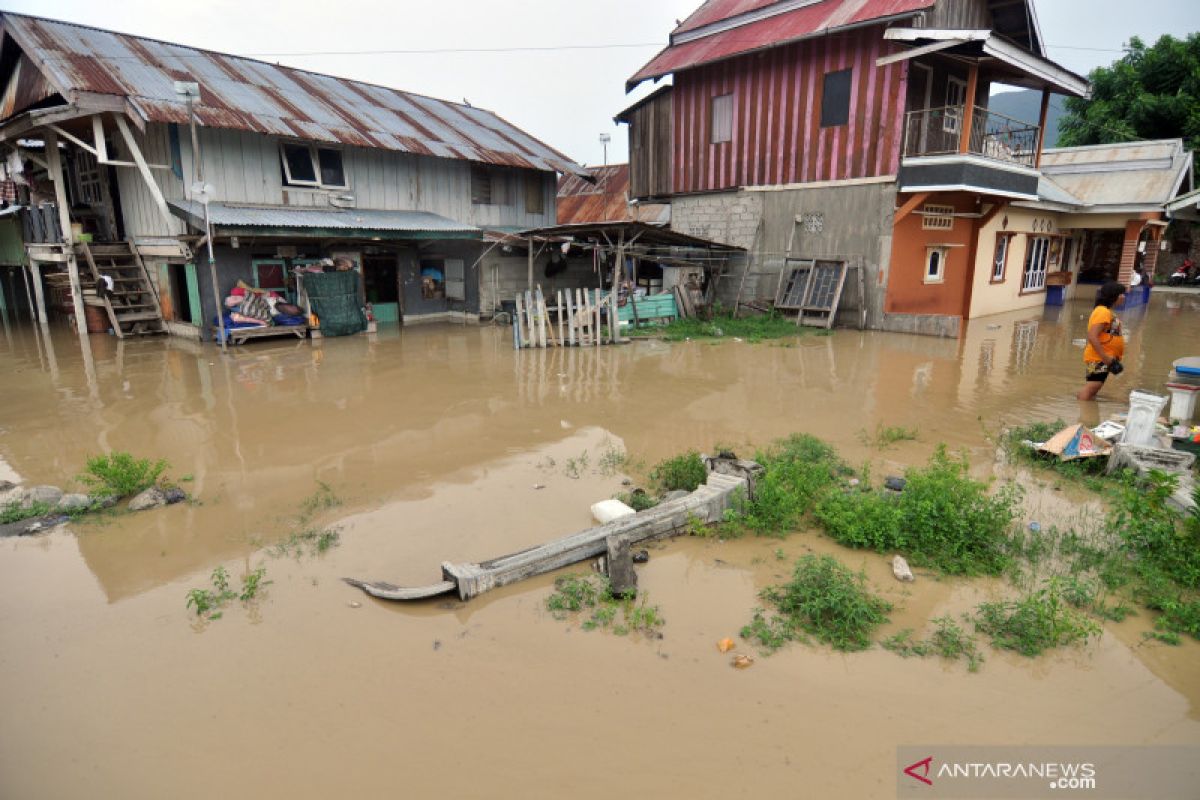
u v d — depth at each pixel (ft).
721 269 65.62
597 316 49.83
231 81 56.59
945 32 46.85
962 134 50.16
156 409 32.48
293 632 14.75
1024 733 11.82
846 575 15.71
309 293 53.88
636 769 10.96
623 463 24.85
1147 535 17.20
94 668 13.61
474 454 26.05
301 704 12.55
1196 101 91.45
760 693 12.76
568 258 71.20
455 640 14.43
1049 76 53.88
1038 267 75.25
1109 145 79.36
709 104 65.57
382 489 22.65
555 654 13.93
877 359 44.57
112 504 21.31
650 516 18.53
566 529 19.60
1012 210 65.62
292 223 49.90
